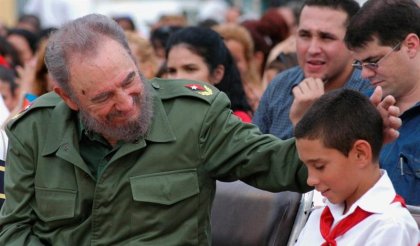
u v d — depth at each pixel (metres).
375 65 4.10
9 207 4.03
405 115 4.18
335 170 3.42
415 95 4.16
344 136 3.39
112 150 3.87
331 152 3.41
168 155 3.85
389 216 3.38
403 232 3.36
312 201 4.01
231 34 7.41
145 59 7.27
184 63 5.76
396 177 4.17
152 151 3.85
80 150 3.95
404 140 4.18
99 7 18.89
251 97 6.97
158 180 3.84
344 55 5.04
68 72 3.71
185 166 3.88
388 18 4.04
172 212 3.85
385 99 3.49
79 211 3.88
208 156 3.89
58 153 3.89
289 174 3.76
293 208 4.04
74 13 13.87
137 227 3.84
